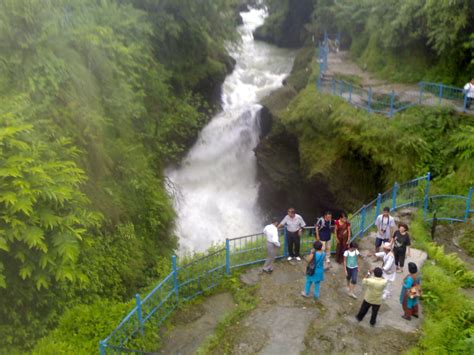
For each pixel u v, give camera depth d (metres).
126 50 15.62
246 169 24.05
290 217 12.10
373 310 9.57
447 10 18.77
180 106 21.16
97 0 17.28
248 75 28.97
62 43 13.13
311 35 32.44
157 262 14.53
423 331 9.59
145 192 15.62
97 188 13.00
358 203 17.52
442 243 14.35
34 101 11.77
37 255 9.07
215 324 10.00
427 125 17.42
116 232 13.16
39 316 9.88
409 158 16.84
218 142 23.73
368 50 25.42
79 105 12.98
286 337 9.50
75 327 9.73
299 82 25.20
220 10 23.09
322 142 18.67
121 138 15.44
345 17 27.45
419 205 15.77
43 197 8.67
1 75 11.35
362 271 11.94
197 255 13.39
